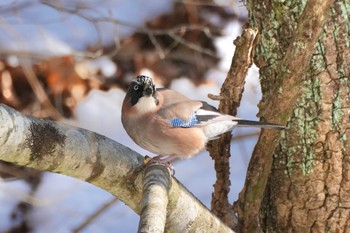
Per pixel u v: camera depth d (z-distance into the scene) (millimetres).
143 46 16828
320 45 8000
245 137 12953
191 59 16656
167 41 16859
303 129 8133
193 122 8742
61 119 15523
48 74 15953
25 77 15766
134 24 16875
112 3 17031
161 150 8945
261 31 8258
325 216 8180
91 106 15828
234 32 16906
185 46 16719
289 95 7789
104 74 16312
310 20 7480
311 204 8195
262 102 8289
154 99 8867
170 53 16719
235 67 8242
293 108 8031
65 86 15930
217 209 8641
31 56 15352
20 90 15727
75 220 14008
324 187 8141
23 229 13914
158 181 7164
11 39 15852
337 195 8117
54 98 15805
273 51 8203
